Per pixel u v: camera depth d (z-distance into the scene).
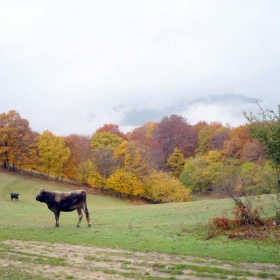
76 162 69.88
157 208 33.50
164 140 91.81
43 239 17.92
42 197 22.19
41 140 65.25
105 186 65.69
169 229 19.77
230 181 21.77
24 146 64.75
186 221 23.56
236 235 16.73
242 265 11.81
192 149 90.06
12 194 48.62
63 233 19.45
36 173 70.44
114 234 18.56
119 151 68.00
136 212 31.27
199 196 66.25
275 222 18.42
